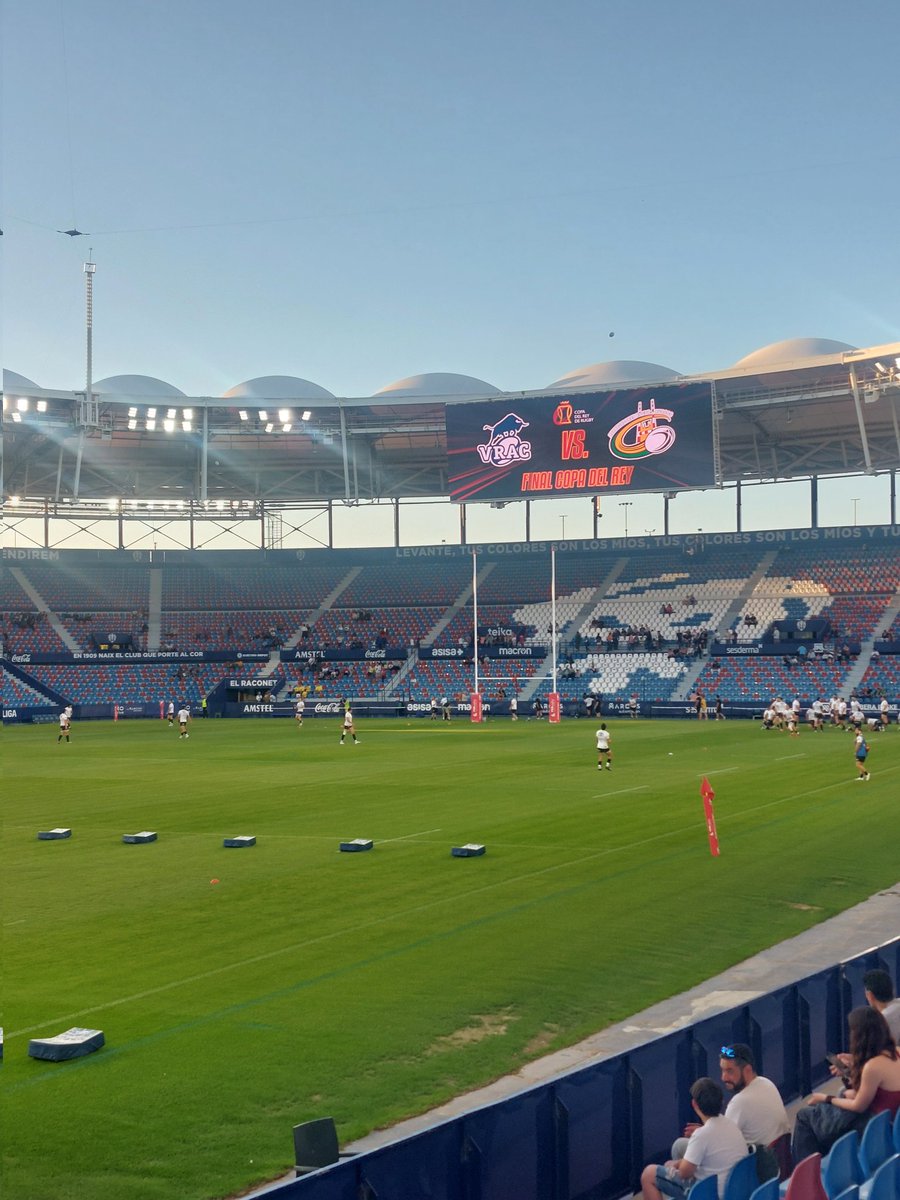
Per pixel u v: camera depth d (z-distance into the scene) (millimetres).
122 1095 11078
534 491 75250
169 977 15219
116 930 17938
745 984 14750
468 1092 11141
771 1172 8203
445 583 101188
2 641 93500
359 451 87812
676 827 28172
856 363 67562
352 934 17562
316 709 90062
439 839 26562
